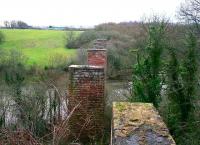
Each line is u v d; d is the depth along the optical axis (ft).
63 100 37.09
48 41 134.31
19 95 41.11
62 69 83.66
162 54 31.65
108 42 86.22
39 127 31.45
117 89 47.03
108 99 41.01
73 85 31.07
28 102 37.22
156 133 7.95
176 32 36.50
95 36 111.34
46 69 81.35
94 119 30.86
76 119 30.68
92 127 30.73
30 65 84.33
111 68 65.51
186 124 28.09
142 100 31.30
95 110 31.07
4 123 34.94
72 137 29.55
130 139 7.63
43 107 36.86
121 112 9.64
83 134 30.60
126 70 46.65
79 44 122.31
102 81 31.12
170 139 7.66
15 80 57.52
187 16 49.73
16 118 34.50
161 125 8.46
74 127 30.53
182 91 29.71
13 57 87.61
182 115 29.60
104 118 32.37
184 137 27.71
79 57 91.40
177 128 28.25
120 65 66.33
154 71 31.53
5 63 79.71
